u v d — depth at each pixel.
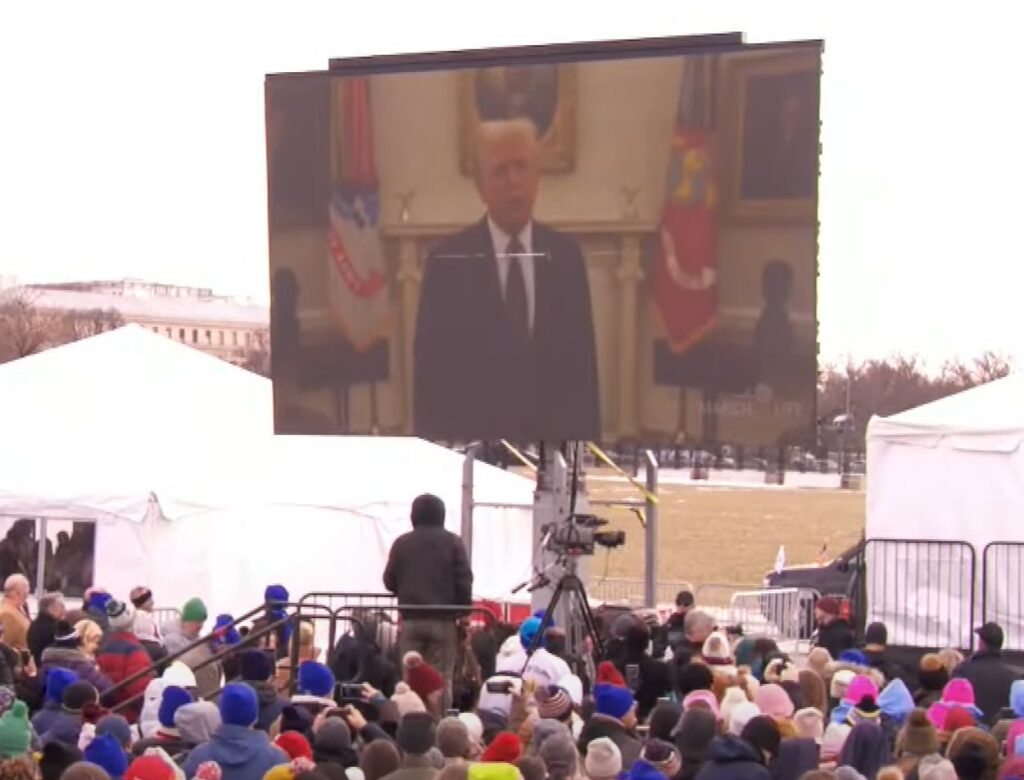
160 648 13.90
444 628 13.67
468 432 16.47
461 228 16.44
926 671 11.91
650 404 15.79
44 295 127.12
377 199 16.75
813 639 18.97
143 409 24.58
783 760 8.81
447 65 16.42
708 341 15.59
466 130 16.39
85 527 21.41
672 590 32.91
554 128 16.05
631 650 12.20
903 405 80.62
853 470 89.94
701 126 15.56
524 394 16.27
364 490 22.88
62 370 25.52
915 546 18.78
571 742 8.25
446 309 16.52
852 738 9.08
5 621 14.64
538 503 17.05
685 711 9.20
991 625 12.69
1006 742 9.27
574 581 14.67
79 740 9.45
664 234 15.70
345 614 16.92
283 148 17.16
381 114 16.72
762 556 44.38
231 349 141.25
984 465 18.66
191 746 8.81
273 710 9.95
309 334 17.14
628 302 15.84
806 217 15.21
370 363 16.88
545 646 12.73
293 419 17.22
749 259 15.41
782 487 82.31
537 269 16.14
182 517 21.58
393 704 10.05
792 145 15.25
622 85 15.79
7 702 9.84
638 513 18.78
